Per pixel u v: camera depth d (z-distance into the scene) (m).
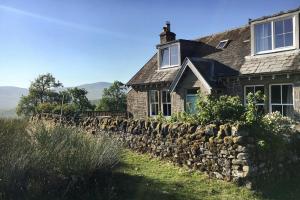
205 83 17.84
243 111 10.24
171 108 20.92
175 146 11.05
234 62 18.31
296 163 10.30
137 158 12.03
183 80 19.78
